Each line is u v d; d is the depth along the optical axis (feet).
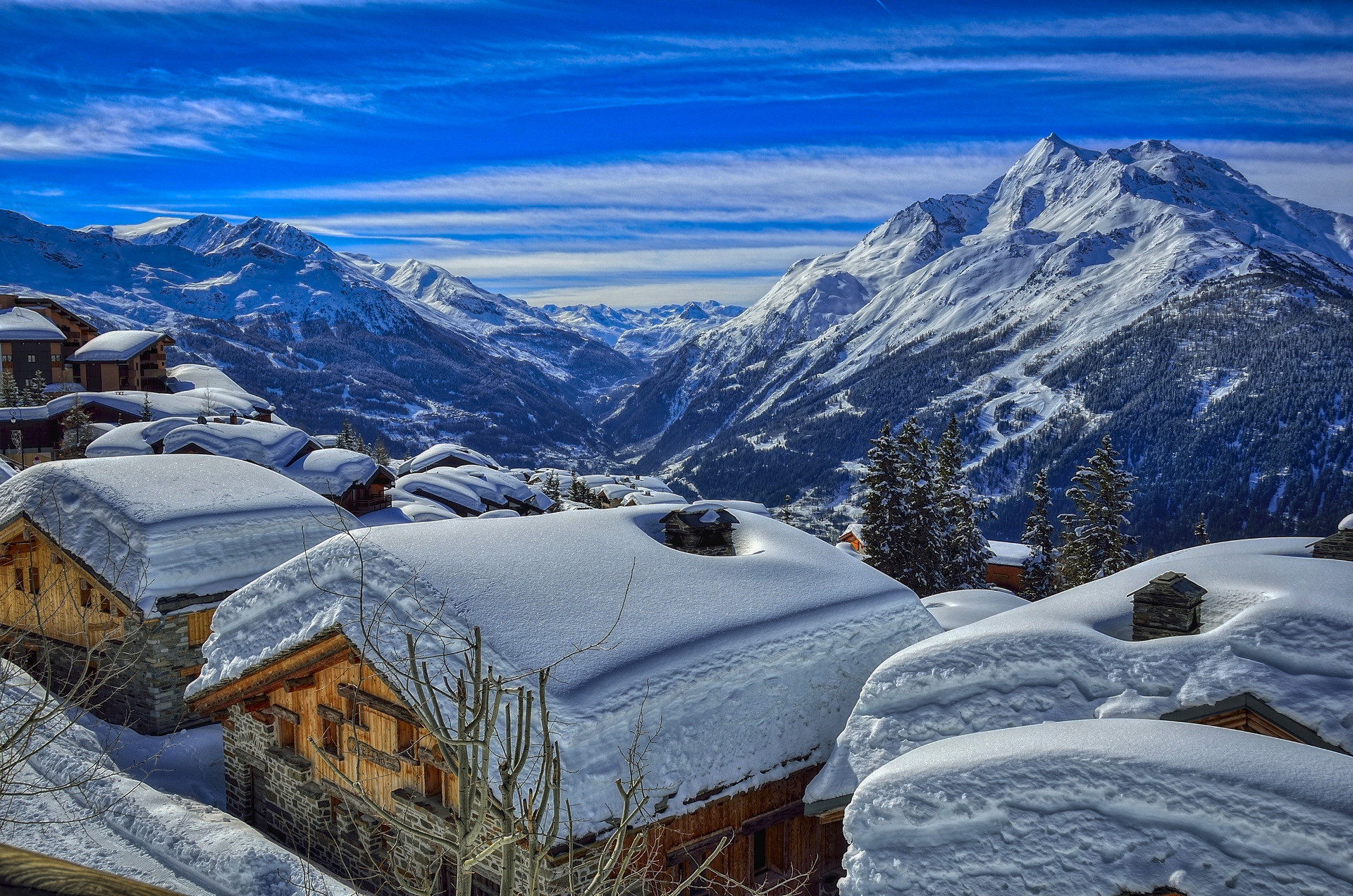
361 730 53.16
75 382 279.69
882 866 32.96
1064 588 195.83
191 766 67.97
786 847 53.57
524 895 43.21
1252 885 26.89
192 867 48.16
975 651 41.86
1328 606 38.75
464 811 23.93
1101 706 38.73
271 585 57.11
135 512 73.82
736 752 49.11
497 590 50.72
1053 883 29.94
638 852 44.80
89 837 50.42
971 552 199.52
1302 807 26.81
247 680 57.88
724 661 49.75
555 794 24.64
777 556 63.52
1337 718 34.73
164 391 308.60
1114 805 29.60
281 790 59.00
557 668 45.29
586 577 54.49
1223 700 36.40
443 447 275.18
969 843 31.76
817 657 54.24
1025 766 31.42
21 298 294.46
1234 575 46.06
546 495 237.66
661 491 345.72
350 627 49.73
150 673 70.85
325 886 48.01
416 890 30.91
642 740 45.16
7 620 79.97
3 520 76.43
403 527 58.65
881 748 42.11
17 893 4.59
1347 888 25.67
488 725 24.20
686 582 56.65
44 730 60.08
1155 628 42.55
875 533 179.63
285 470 148.46
